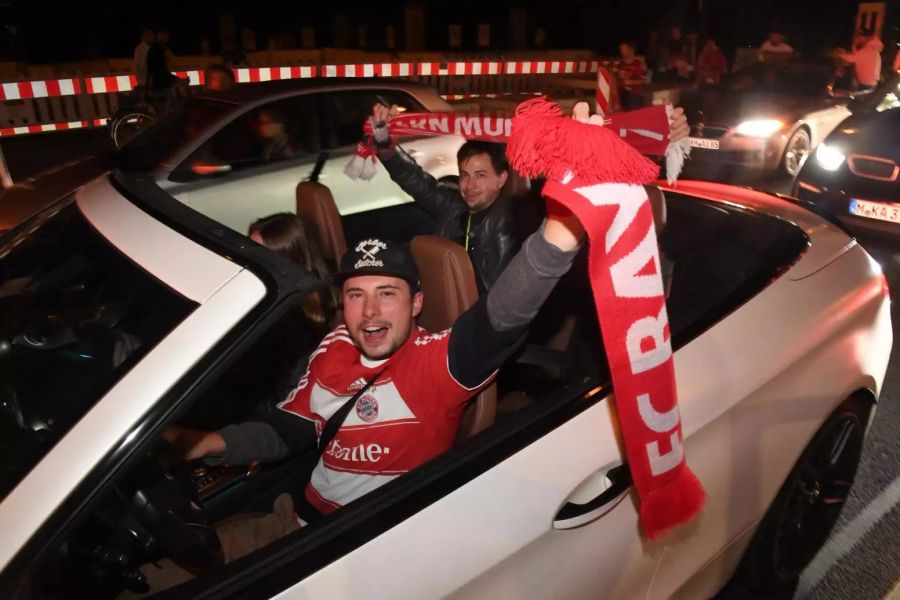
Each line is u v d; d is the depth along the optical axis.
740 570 2.53
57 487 1.25
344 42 23.97
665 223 2.53
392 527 1.47
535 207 2.82
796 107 8.38
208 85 6.45
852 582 2.71
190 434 1.88
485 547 1.54
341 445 1.89
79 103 10.74
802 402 2.21
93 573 1.38
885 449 3.48
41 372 1.57
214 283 1.46
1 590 1.18
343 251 2.93
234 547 1.81
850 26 21.14
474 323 1.70
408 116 2.74
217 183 4.57
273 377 2.29
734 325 2.12
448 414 1.82
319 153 4.85
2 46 20.34
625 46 12.81
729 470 2.03
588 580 1.73
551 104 1.36
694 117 8.51
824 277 2.43
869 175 5.62
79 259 1.75
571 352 2.30
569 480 1.68
